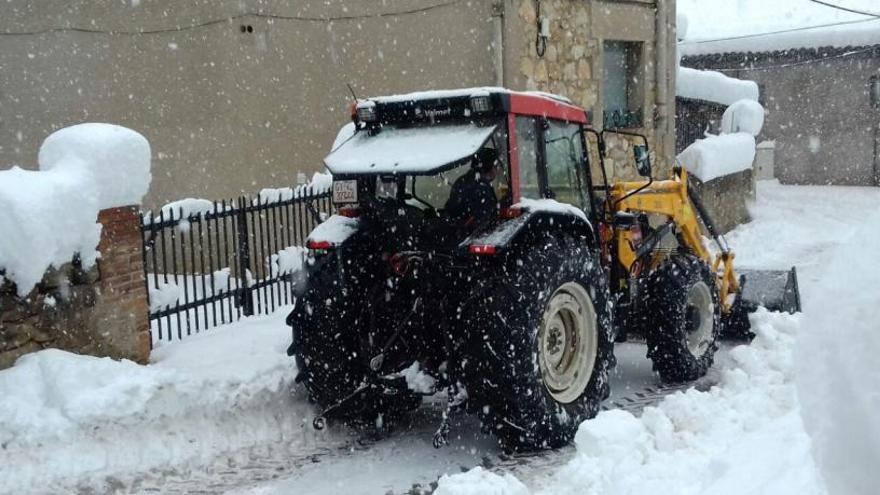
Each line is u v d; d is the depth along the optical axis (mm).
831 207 19688
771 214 18297
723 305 7203
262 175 10602
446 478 4066
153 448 4918
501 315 4727
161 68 10758
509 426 4844
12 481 4426
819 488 3098
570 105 5762
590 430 4328
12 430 4656
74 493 4441
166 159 10891
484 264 4879
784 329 6711
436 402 6078
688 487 3844
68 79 11180
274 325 7031
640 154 6109
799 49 25031
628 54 14289
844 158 24906
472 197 5086
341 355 5203
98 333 5637
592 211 5992
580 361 5336
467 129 5035
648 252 6645
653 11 14188
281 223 8125
